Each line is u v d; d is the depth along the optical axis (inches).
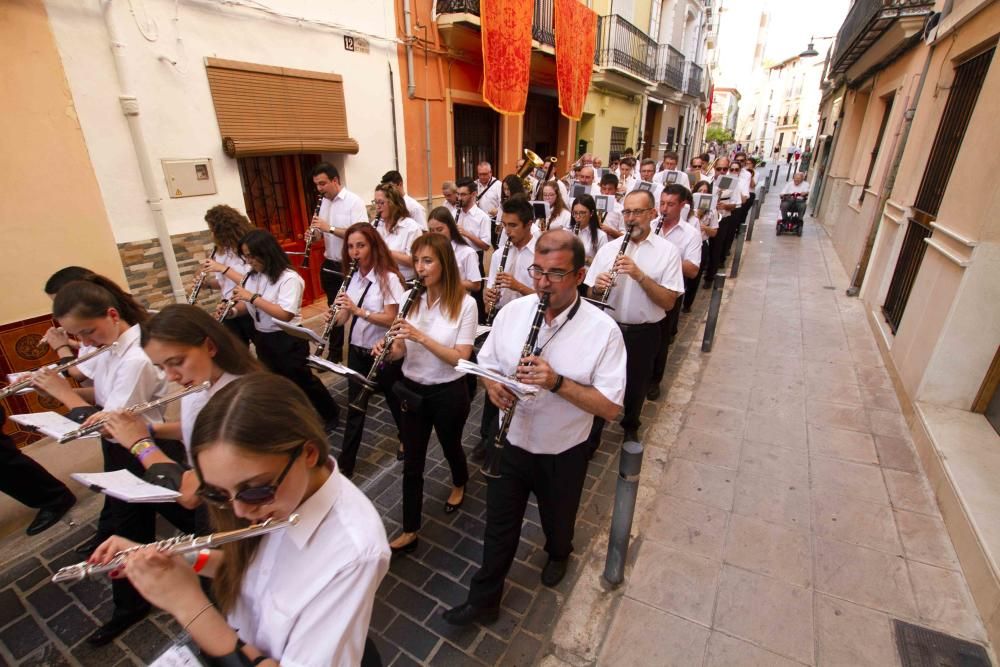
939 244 162.7
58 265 142.3
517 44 303.0
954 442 135.4
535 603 102.4
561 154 481.7
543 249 77.4
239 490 39.4
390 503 131.3
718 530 120.6
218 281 168.2
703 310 275.4
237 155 183.6
